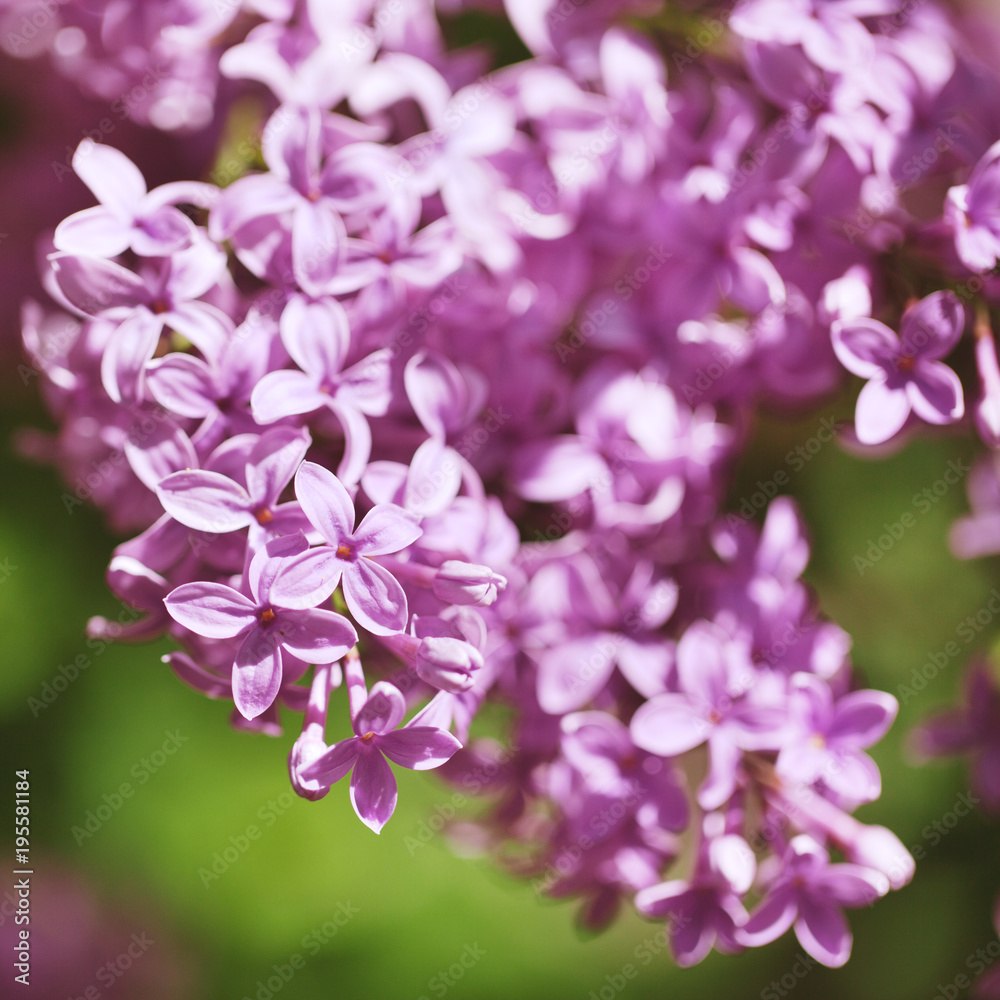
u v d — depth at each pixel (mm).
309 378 427
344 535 417
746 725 444
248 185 429
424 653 419
